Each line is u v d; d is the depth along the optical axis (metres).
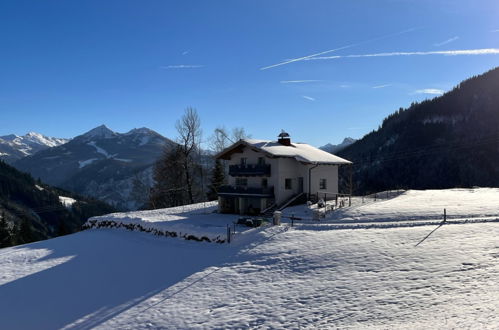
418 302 13.29
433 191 46.53
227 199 41.84
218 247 25.28
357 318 12.97
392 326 11.82
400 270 16.75
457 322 11.09
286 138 43.56
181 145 56.72
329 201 39.59
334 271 18.00
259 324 13.90
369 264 18.12
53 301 18.64
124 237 32.66
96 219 41.12
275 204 37.91
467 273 15.19
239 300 16.38
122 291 19.20
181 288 18.66
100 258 26.03
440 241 20.11
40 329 15.62
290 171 39.50
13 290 20.72
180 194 60.38
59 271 23.66
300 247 22.16
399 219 27.78
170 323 14.98
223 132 65.56
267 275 18.92
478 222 24.05
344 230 24.95
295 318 13.91
